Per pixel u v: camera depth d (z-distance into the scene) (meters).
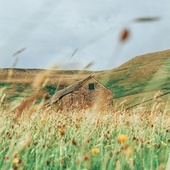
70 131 6.81
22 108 2.65
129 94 122.88
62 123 8.29
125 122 8.09
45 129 6.52
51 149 5.33
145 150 5.45
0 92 2.74
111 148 5.27
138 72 141.38
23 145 3.46
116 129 7.63
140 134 6.38
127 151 4.09
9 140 4.92
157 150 5.33
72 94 60.34
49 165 4.54
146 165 4.06
